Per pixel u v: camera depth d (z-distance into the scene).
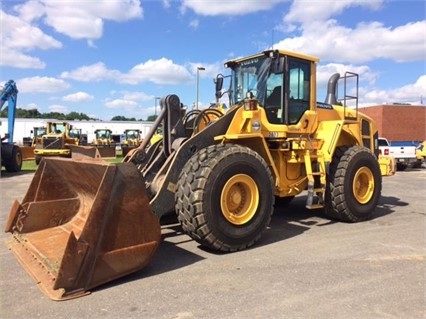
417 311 3.47
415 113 37.88
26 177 16.09
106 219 3.93
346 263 4.70
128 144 37.62
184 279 4.18
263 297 3.75
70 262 3.71
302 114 6.71
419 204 8.87
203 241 4.91
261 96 6.41
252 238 5.24
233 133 5.62
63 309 3.50
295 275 4.30
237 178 5.09
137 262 4.14
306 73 6.77
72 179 5.02
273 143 6.34
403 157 20.69
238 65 6.98
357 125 7.64
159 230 4.30
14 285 4.02
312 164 6.63
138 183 4.15
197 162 4.94
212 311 3.47
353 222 6.89
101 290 3.89
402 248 5.32
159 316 3.39
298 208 8.23
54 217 5.32
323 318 3.34
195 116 6.23
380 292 3.86
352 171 6.80
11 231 5.17
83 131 58.91
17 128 56.19
